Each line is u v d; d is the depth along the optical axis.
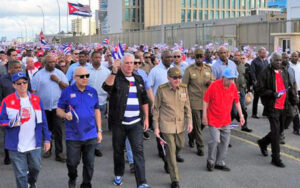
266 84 6.95
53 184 6.20
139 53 10.43
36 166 5.24
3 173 6.76
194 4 99.75
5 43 49.72
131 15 96.94
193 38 32.53
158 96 6.08
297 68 9.54
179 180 6.27
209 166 6.74
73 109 5.33
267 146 8.04
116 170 6.05
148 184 6.12
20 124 5.00
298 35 19.97
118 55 6.47
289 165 7.03
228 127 6.73
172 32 35.88
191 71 7.72
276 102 6.91
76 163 5.43
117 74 5.79
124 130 5.76
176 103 6.02
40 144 5.21
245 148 8.22
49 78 7.48
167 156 5.95
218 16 101.62
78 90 5.39
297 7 32.62
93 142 5.47
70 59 11.97
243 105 9.19
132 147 5.74
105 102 8.27
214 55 14.99
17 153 5.05
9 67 6.89
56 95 7.46
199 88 7.68
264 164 7.11
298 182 6.15
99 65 8.16
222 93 6.52
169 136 5.96
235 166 7.00
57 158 7.45
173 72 5.94
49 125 7.69
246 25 27.14
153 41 39.81
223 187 5.95
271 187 5.94
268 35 25.38
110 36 51.66
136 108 5.75
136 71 7.52
